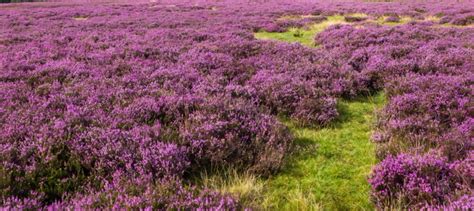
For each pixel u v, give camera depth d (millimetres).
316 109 6969
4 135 4980
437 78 7992
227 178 4723
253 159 5133
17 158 4512
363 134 6270
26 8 40062
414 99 6832
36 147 4758
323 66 9688
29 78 8414
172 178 4223
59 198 4098
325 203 4270
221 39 15148
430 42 12945
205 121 5836
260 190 4441
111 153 4750
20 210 3395
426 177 4098
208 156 5008
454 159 4676
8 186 3869
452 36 15086
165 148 4914
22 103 6672
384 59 10375
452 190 4035
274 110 7391
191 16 27594
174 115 6352
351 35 15156
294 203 4172
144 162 4480
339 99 8094
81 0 64938
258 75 8977
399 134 5746
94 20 25125
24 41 14781
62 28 19875
